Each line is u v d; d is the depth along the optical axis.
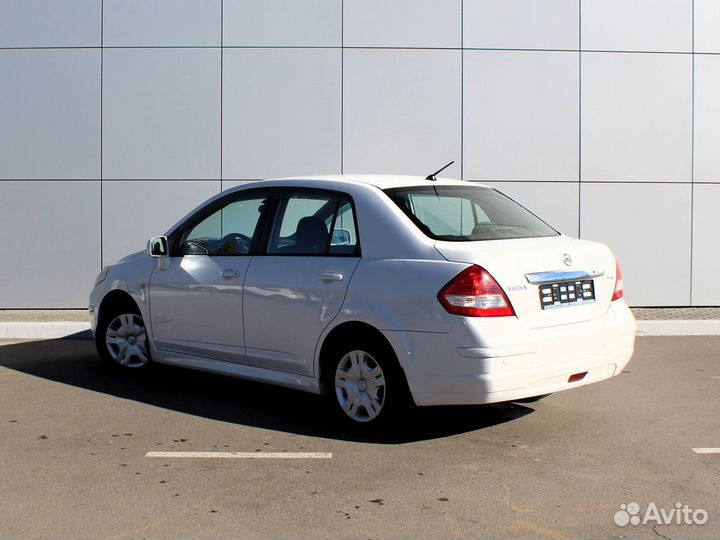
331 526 4.54
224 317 7.04
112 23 11.56
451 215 6.40
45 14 11.53
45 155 11.58
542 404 7.15
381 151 11.73
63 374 8.19
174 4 11.57
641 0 11.76
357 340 6.17
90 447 5.91
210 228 7.39
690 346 9.78
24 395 7.36
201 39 11.60
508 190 11.78
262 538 4.38
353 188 6.52
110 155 11.60
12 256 11.62
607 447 5.95
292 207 6.85
